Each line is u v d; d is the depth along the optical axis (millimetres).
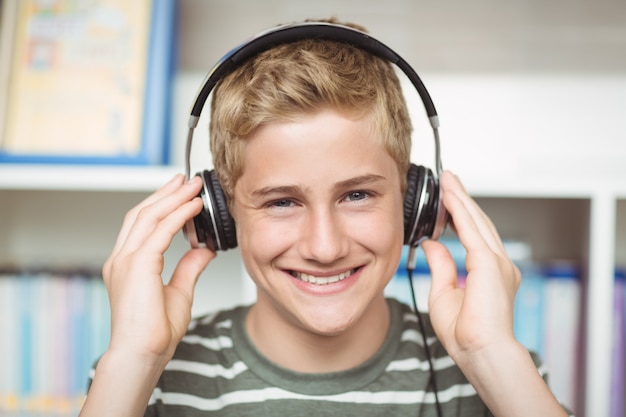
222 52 1522
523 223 1521
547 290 1314
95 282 1391
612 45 1484
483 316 787
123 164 1338
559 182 1194
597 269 1200
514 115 1505
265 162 754
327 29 787
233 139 792
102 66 1390
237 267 1563
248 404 881
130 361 768
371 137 765
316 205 749
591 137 1497
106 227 1604
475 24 1499
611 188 1190
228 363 914
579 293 1308
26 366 1392
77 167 1257
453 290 863
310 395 878
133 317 784
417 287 1317
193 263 872
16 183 1242
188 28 1527
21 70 1393
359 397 881
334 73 765
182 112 1523
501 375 767
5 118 1371
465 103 1510
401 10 1503
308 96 735
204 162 1515
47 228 1609
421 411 892
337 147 739
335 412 873
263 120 742
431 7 1500
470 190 1200
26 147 1361
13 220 1605
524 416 753
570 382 1309
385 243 795
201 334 955
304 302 809
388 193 799
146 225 839
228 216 844
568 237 1455
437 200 859
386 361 906
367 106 763
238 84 795
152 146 1353
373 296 810
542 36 1495
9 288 1393
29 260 1604
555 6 1488
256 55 813
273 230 786
